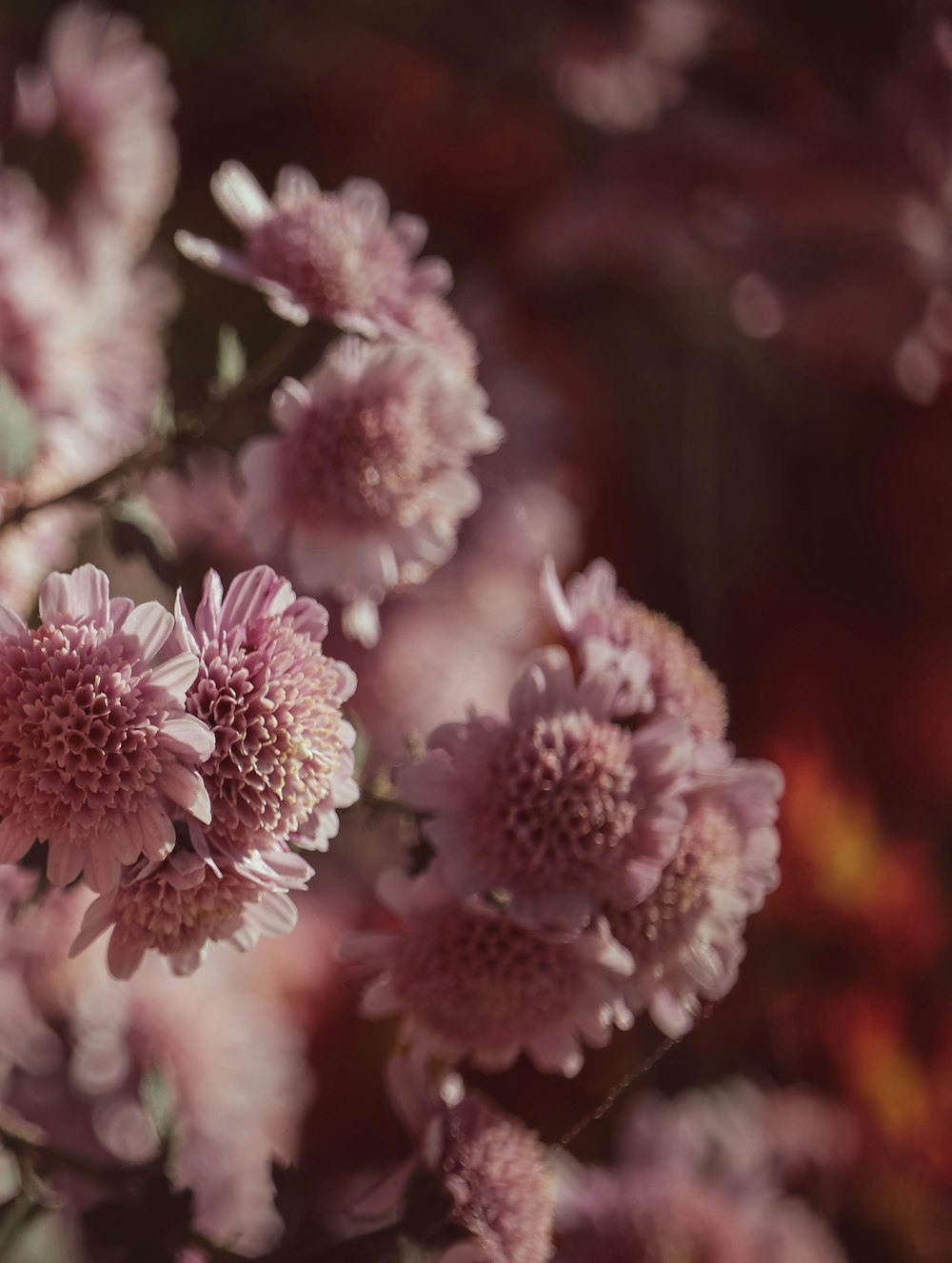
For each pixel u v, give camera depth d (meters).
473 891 0.46
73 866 0.43
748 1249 0.60
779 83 0.84
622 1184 0.59
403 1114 0.50
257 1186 0.65
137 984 0.65
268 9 0.82
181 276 0.75
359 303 0.49
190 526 0.61
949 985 0.77
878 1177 0.71
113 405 0.59
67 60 0.64
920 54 0.79
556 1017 0.47
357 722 0.47
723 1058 0.71
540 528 0.82
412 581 0.51
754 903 0.48
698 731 0.48
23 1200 0.49
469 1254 0.47
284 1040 0.69
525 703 0.47
